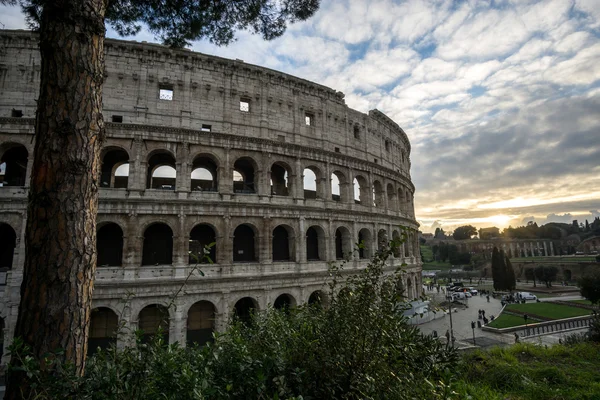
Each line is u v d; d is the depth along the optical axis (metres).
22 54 43.88
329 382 10.71
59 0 12.50
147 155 45.53
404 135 81.44
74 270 11.69
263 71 53.62
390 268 62.78
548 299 108.38
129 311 40.69
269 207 49.81
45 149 12.00
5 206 39.81
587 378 20.70
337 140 60.53
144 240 46.50
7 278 38.72
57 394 8.51
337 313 12.28
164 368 10.12
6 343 37.31
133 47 46.91
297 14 23.98
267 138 51.34
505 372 21.30
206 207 46.16
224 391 10.41
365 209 62.00
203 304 48.44
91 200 12.62
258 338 14.90
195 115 48.66
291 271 50.47
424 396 9.96
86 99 12.65
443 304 89.00
